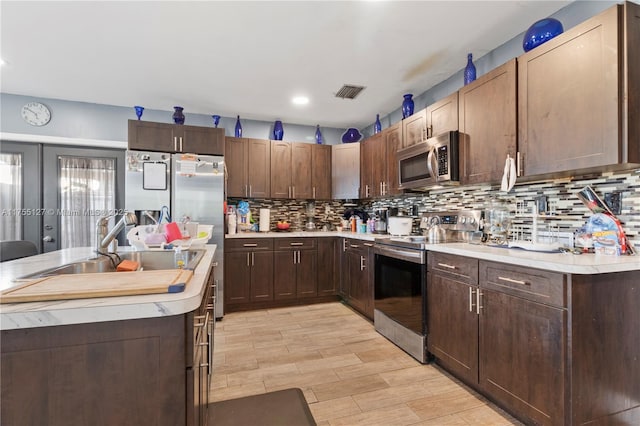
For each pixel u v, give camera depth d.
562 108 1.65
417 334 2.31
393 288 2.64
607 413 1.43
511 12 2.01
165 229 1.91
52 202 3.48
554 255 1.64
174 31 2.19
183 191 3.23
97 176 3.63
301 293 3.75
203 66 2.70
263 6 1.94
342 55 2.53
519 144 1.89
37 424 0.83
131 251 1.88
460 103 2.35
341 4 1.92
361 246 3.34
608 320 1.43
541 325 1.47
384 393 1.90
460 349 1.97
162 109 3.73
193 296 0.91
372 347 2.55
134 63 2.64
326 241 3.86
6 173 3.35
